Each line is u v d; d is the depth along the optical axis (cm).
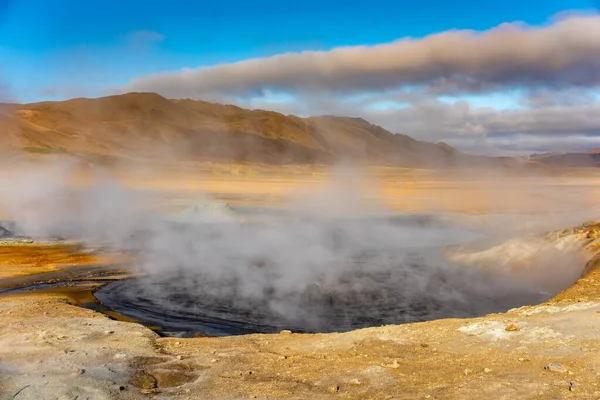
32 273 2230
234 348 1124
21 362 1000
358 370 938
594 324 1024
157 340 1200
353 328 1559
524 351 951
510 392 784
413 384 858
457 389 816
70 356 1035
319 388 869
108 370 966
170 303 1811
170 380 940
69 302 1770
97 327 1292
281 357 1041
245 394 854
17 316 1430
